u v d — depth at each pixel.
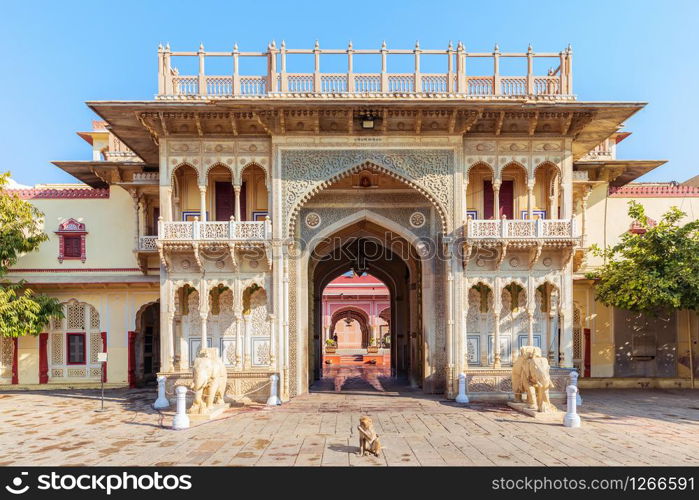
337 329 35.97
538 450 8.13
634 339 16.39
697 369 16.31
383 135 13.20
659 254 14.41
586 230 15.80
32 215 16.36
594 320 16.31
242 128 13.19
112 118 12.77
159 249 12.62
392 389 15.23
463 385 12.64
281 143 13.12
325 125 13.17
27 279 16.20
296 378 13.75
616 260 15.99
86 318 16.62
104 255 16.41
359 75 12.97
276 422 10.40
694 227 14.17
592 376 16.19
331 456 7.81
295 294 13.93
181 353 13.56
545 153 13.24
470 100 12.30
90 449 8.36
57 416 11.30
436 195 13.20
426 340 14.02
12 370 16.33
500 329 13.86
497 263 13.13
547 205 14.20
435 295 14.00
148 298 16.44
